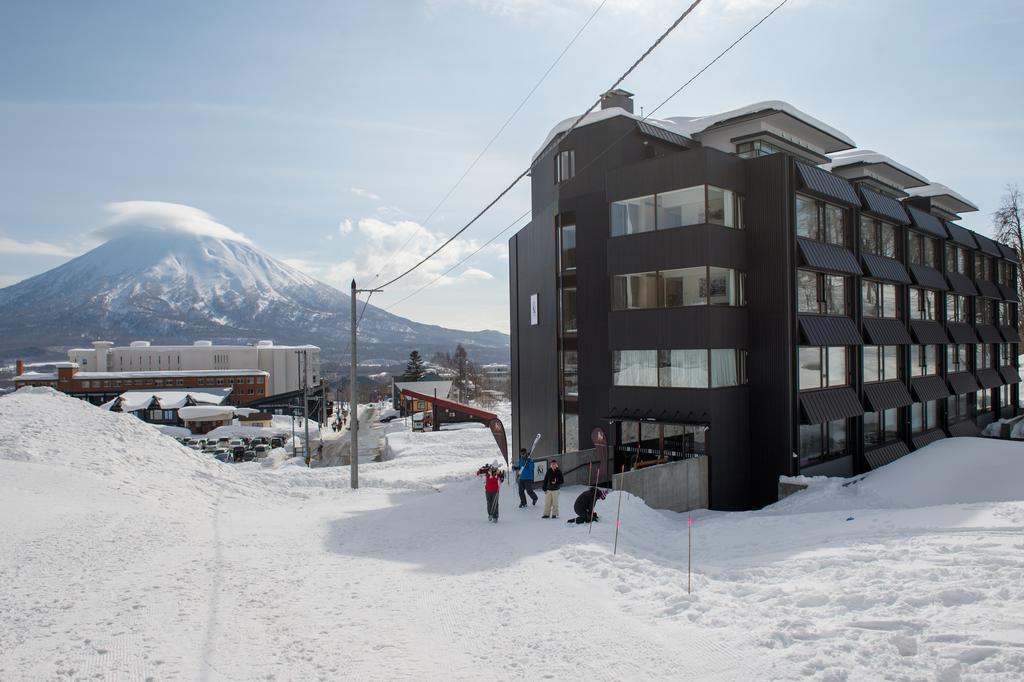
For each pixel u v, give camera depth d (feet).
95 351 435.53
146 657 24.31
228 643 25.99
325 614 29.81
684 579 34.22
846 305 91.35
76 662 23.73
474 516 56.95
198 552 43.09
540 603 30.68
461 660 24.11
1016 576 29.04
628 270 82.58
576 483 76.54
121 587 33.55
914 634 23.56
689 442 77.92
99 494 58.03
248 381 368.07
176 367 449.06
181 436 224.53
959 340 129.80
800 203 81.46
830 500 65.67
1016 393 170.71
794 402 78.13
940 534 41.42
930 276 117.50
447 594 32.83
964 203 155.94
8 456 64.18
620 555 39.27
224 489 75.51
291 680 22.44
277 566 39.45
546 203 108.17
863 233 98.22
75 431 76.43
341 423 284.82
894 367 105.91
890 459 99.45
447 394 317.63
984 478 66.85
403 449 147.54
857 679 20.35
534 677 22.36
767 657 22.65
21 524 44.60
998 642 21.77
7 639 25.99
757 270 80.18
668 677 21.81
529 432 115.75
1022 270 195.52
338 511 65.00
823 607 27.58
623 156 94.68
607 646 24.89
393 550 44.86
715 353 75.87
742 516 63.36
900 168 131.13
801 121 96.89
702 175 76.07
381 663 23.93
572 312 100.68
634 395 82.89
